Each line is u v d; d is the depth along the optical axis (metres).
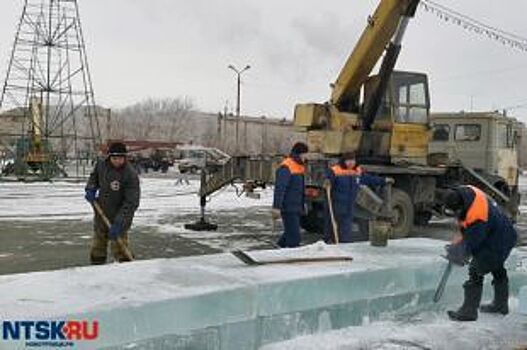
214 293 4.43
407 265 5.77
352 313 5.35
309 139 12.40
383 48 12.10
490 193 13.07
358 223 9.95
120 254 6.77
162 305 4.15
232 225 13.27
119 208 6.85
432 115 15.22
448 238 12.23
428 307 5.97
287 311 4.89
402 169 11.91
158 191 23.17
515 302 6.43
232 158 12.07
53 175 29.75
